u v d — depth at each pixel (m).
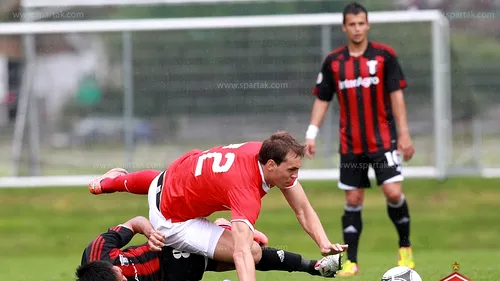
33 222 53.62
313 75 57.62
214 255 22.84
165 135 58.44
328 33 57.31
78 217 54.50
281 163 20.94
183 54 58.34
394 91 31.56
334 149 56.66
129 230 22.94
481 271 29.67
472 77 63.00
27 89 58.69
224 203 21.75
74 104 58.59
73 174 58.69
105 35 58.34
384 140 31.53
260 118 58.12
